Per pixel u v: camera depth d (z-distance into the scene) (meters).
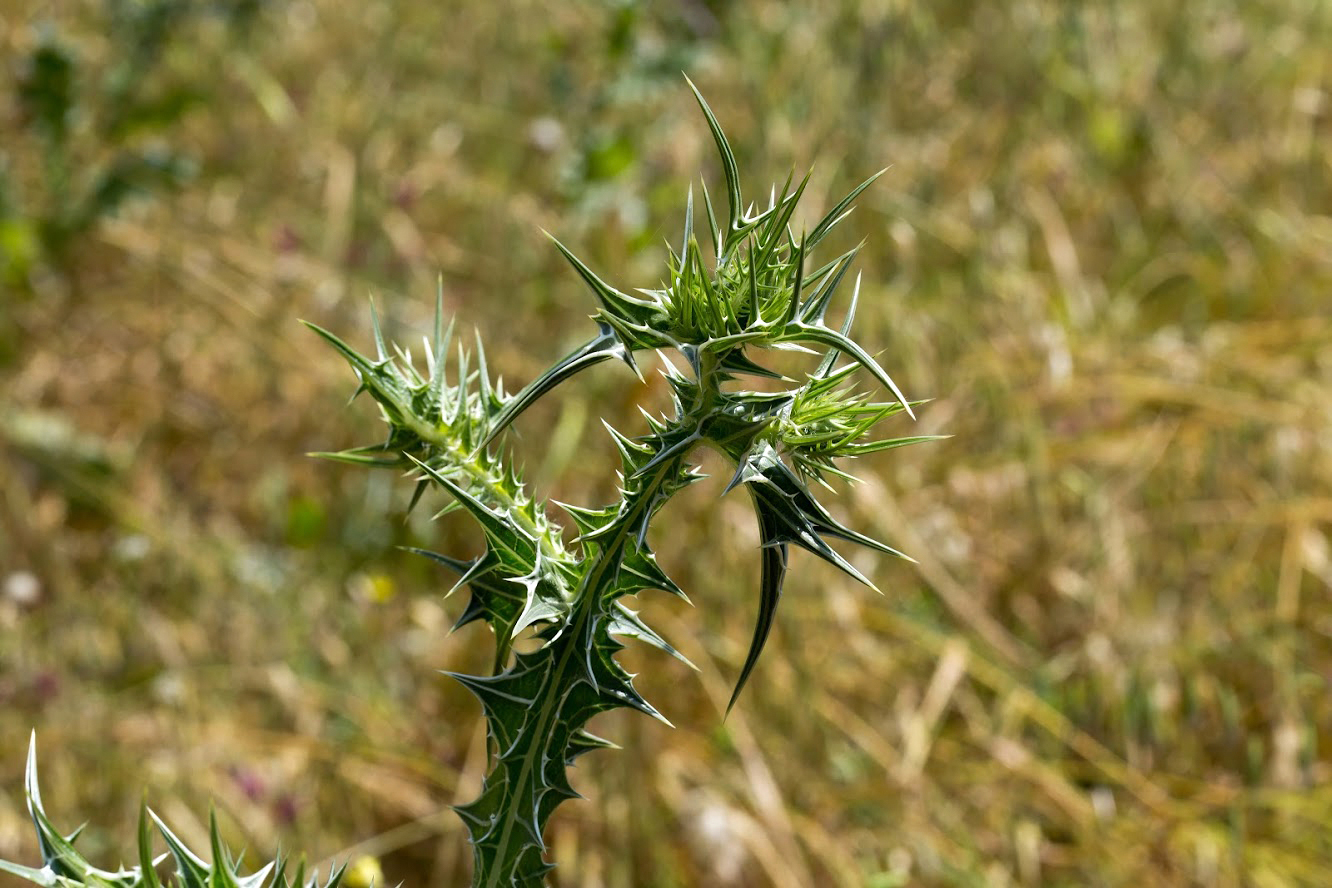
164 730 3.00
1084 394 3.83
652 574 1.03
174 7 4.56
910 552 3.40
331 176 4.34
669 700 3.14
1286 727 3.07
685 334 0.96
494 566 1.07
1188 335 4.14
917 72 4.77
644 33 4.56
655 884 2.83
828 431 0.99
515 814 1.04
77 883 0.97
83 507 3.51
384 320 3.82
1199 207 4.49
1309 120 4.83
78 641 3.14
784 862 2.82
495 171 4.46
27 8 4.96
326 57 4.99
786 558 0.98
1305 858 2.91
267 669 3.15
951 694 3.23
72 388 3.88
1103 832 2.93
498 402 1.17
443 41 5.11
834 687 3.23
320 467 3.59
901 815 2.94
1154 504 3.59
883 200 4.16
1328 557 3.49
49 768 2.91
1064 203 4.52
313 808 2.89
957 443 3.70
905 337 3.74
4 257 4.02
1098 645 3.21
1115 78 4.82
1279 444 3.58
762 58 4.54
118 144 4.48
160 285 4.12
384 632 3.24
